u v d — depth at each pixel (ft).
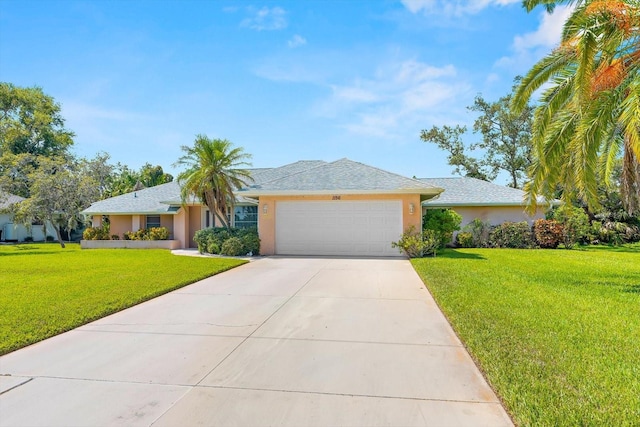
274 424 11.05
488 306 24.03
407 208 53.78
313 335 19.29
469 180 84.79
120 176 156.46
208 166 60.80
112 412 11.80
